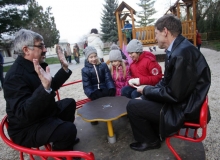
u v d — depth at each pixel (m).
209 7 17.25
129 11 8.83
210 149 2.22
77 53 13.69
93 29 6.09
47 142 1.45
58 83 2.00
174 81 1.30
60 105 1.90
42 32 26.47
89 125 2.36
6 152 2.68
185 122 1.39
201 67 1.31
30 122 1.42
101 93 2.56
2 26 13.16
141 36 9.06
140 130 1.62
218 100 3.64
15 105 1.28
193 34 9.19
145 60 2.50
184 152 1.61
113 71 2.90
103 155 1.71
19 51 1.48
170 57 1.41
